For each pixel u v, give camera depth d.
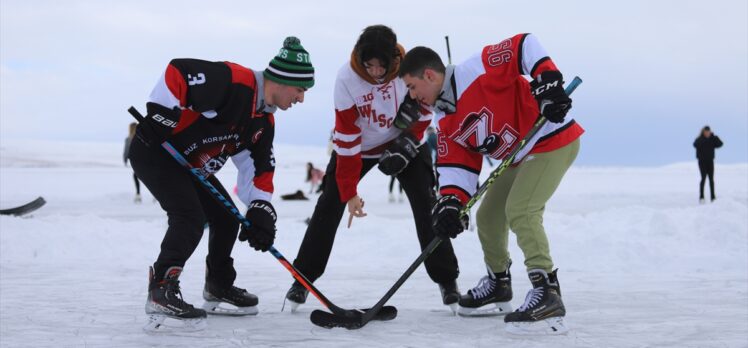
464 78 3.76
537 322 3.80
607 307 4.60
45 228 7.97
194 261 6.94
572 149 3.86
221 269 4.26
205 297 4.33
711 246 7.20
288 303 4.68
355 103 4.21
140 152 3.74
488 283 4.30
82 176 30.06
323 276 6.12
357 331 3.88
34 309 4.48
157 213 13.42
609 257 6.78
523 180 3.80
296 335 3.77
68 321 4.11
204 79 3.58
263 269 6.49
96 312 4.38
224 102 3.66
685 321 4.14
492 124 3.77
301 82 3.74
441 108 3.87
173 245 3.67
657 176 33.94
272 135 3.94
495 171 3.69
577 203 16.23
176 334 3.77
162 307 3.70
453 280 4.41
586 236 7.53
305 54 3.76
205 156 3.80
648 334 3.79
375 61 3.98
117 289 5.29
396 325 4.05
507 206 3.83
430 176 4.43
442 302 4.88
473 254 7.03
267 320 4.20
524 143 3.65
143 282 5.63
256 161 3.94
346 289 5.45
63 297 4.93
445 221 3.79
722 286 5.43
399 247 7.47
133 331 3.85
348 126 4.27
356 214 4.47
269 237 3.85
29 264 6.63
